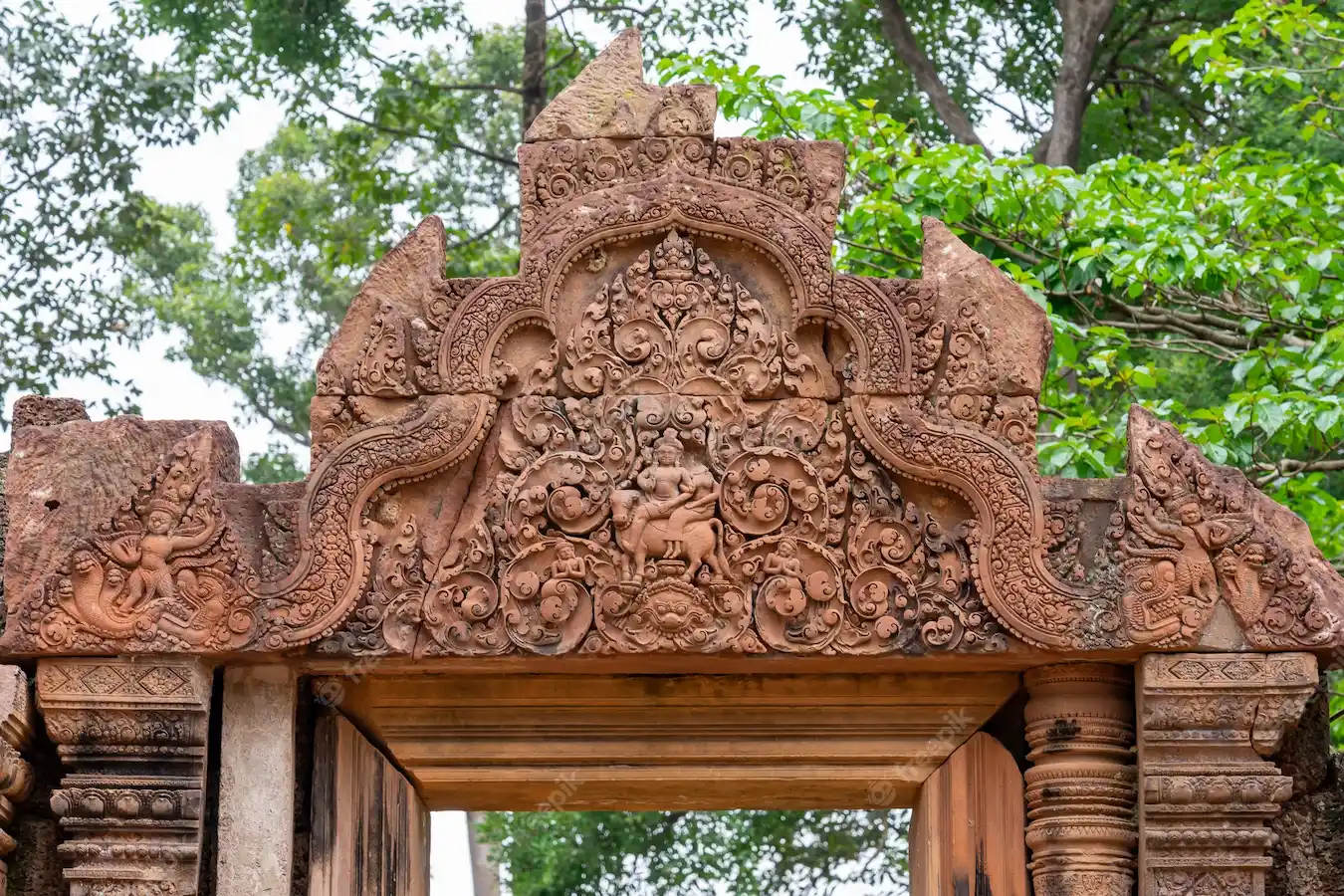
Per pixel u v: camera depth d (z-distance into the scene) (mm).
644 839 12188
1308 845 4770
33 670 4660
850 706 4852
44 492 4770
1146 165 8703
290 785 4664
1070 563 4660
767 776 4855
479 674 4770
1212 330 8852
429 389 4758
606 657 4621
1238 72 8406
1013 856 4766
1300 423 7609
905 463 4707
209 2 12000
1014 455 4703
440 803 5016
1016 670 4789
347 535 4645
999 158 8344
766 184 4906
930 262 4902
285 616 4594
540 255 4824
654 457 4715
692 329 4820
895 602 4656
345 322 4809
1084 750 4688
